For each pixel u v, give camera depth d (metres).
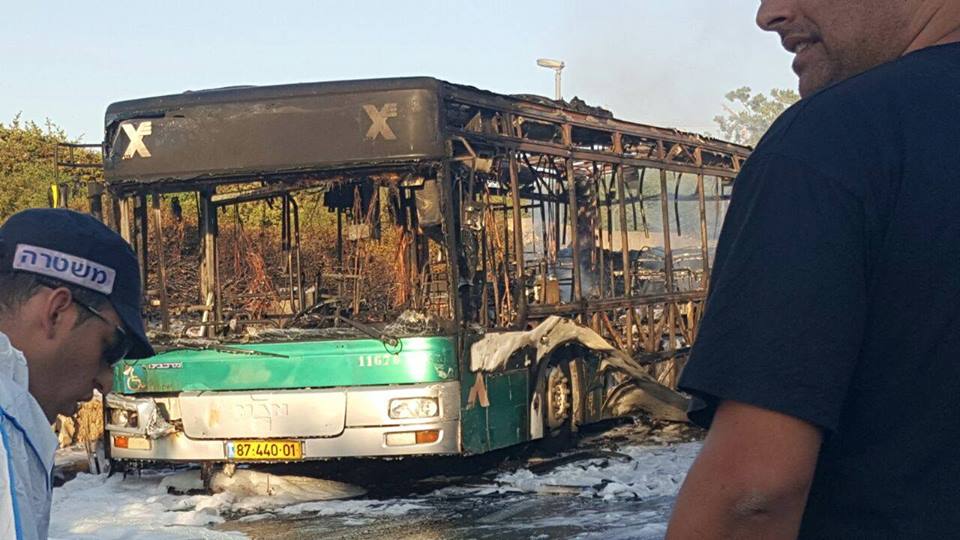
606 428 12.94
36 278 2.01
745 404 1.68
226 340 9.50
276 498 9.53
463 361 9.31
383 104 9.29
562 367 11.23
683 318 13.99
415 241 9.32
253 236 9.76
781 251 1.69
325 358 9.28
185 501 9.40
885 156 1.72
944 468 1.70
